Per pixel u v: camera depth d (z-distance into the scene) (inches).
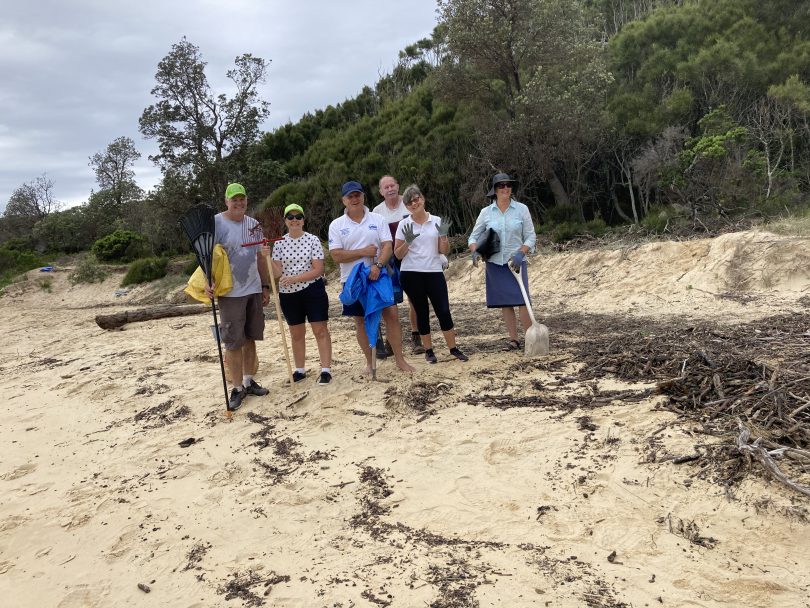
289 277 222.2
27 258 1128.2
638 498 131.2
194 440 199.2
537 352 236.1
